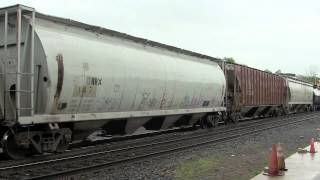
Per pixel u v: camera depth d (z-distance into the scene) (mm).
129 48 18375
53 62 13789
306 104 59875
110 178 11352
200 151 16938
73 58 14594
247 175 12102
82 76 14875
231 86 30734
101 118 16219
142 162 13938
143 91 18516
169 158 15000
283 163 12070
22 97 13289
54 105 13977
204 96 24641
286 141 20719
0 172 11055
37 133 13773
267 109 41969
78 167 12336
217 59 28719
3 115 13359
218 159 15031
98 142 19500
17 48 13180
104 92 16062
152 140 20188
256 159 15125
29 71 13453
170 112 21234
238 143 19703
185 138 21062
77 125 15531
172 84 20938
